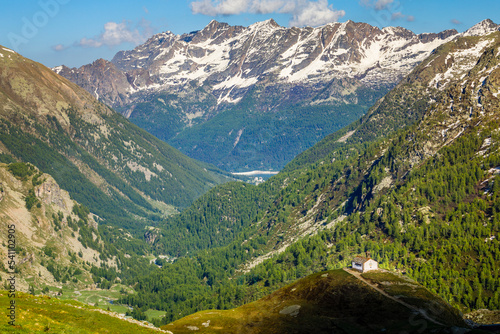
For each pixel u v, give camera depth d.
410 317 159.00
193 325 171.62
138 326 144.00
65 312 135.75
